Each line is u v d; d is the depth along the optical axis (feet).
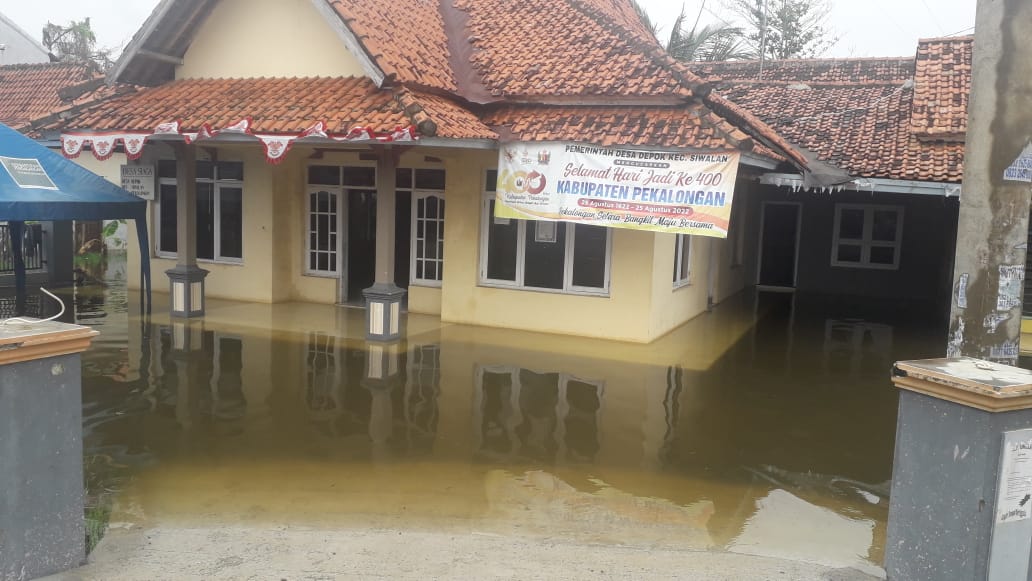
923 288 56.08
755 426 25.02
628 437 23.53
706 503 18.75
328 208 44.80
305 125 31.71
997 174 14.33
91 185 35.83
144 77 40.37
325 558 14.49
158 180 47.11
